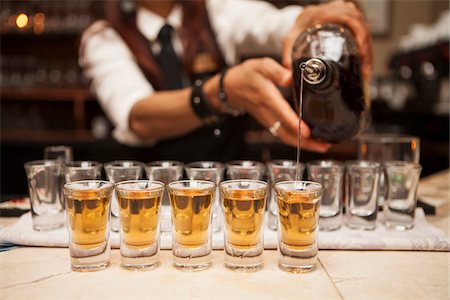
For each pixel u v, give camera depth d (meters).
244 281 0.76
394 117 3.25
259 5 1.87
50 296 0.71
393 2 3.79
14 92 3.27
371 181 0.99
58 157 1.26
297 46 0.99
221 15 1.90
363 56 1.13
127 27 1.79
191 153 1.86
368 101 1.04
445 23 2.63
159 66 1.82
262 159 2.97
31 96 3.30
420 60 2.84
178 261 0.81
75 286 0.74
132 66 1.76
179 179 0.99
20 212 1.15
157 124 1.56
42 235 0.93
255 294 0.71
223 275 0.78
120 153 3.11
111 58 1.72
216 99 1.27
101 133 3.33
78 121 3.39
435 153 2.79
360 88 0.97
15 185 3.17
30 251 0.91
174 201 0.79
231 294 0.71
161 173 0.97
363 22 1.14
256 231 0.80
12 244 0.93
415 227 1.02
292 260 0.80
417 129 3.03
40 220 0.98
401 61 3.16
